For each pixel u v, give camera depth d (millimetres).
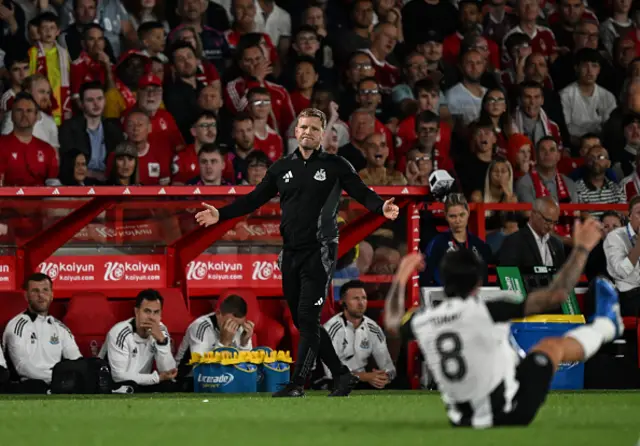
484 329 16547
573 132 55625
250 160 46500
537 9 57625
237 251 38406
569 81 56906
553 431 17047
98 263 37938
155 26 52094
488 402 16688
